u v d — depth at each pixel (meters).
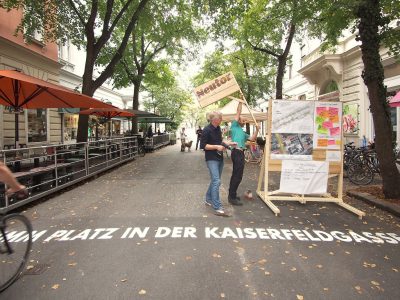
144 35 24.44
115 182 10.84
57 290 3.77
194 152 24.66
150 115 22.78
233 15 16.31
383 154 7.96
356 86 17.50
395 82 14.80
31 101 10.46
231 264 4.46
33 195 7.68
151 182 10.79
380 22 8.02
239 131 7.80
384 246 5.21
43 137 19.09
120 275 4.12
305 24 16.66
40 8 14.34
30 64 17.47
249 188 9.77
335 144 7.75
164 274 4.15
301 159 7.74
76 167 10.41
